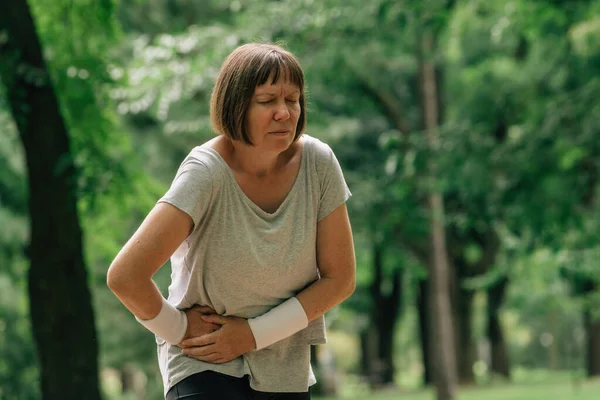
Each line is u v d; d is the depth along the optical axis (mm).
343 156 24250
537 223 12773
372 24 13797
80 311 9141
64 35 10750
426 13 12375
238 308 3295
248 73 3137
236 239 3213
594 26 13633
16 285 19359
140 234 3113
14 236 19250
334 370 30094
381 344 33062
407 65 20781
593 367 33906
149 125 19828
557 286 19203
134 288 3111
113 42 11102
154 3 18406
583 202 14898
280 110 3141
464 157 13484
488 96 20609
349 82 20328
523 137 13578
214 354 3250
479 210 14344
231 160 3240
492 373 32406
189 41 13375
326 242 3379
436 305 17391
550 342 46562
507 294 32281
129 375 40094
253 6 14211
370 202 18734
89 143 10703
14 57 8930
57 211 9164
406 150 14359
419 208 17250
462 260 28281
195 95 15883
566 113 13414
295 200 3291
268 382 3348
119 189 10609
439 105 22641
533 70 18172
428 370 31578
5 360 18984
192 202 3129
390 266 23484
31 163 9172
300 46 14281
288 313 3309
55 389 9000
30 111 9148
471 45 21406
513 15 14188
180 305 3342
